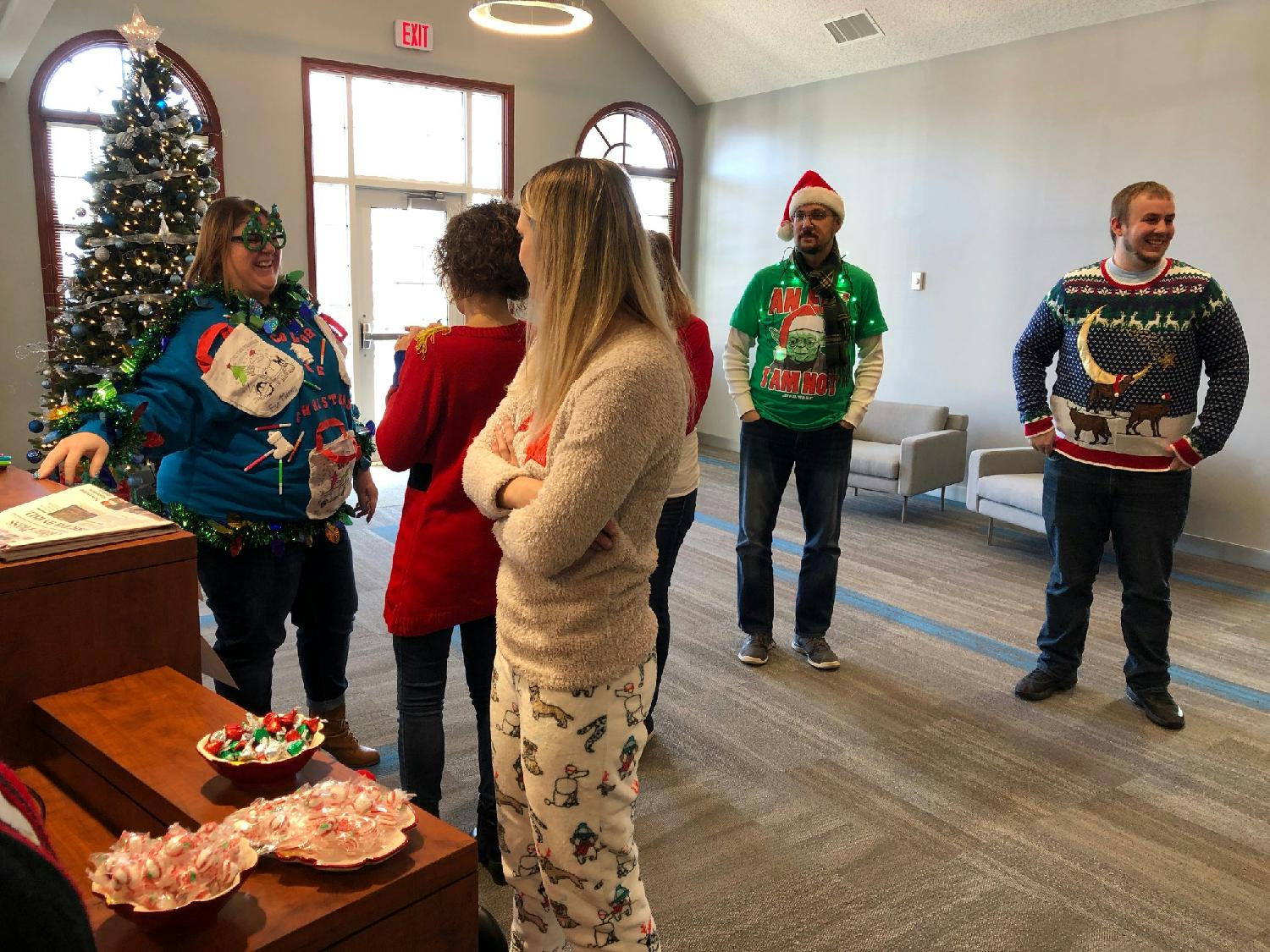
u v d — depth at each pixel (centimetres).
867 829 214
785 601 379
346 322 656
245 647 195
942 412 553
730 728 264
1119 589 406
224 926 83
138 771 108
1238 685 304
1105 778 240
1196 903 189
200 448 184
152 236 391
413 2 629
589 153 730
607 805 116
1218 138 449
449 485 160
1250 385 448
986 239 562
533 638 112
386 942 91
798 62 652
